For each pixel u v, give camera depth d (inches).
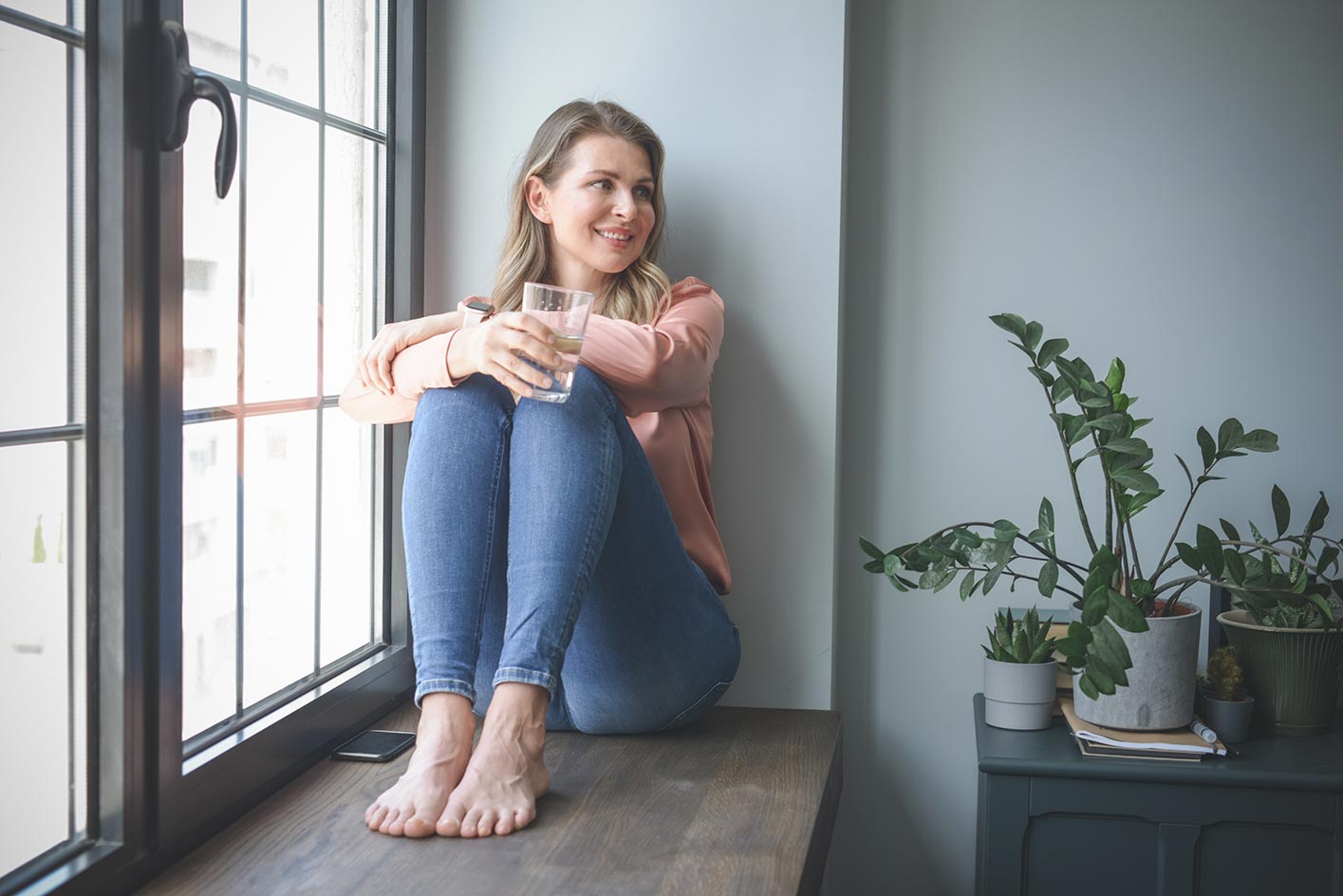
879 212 87.4
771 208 80.1
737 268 80.6
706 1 80.2
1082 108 85.2
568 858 50.8
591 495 56.7
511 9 82.0
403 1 79.3
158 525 50.5
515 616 56.0
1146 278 85.0
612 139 72.6
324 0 68.2
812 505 80.6
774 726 74.5
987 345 86.7
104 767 49.1
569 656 65.0
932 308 87.2
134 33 48.5
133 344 49.0
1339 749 70.1
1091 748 68.9
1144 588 69.8
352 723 70.2
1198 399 84.9
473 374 59.8
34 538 45.6
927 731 88.6
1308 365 83.9
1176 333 85.0
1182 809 67.4
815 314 80.0
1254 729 74.3
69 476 47.5
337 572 72.2
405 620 79.0
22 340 44.7
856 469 88.5
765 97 79.9
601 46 81.2
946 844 88.7
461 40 82.4
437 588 56.7
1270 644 72.7
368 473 76.6
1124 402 71.5
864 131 87.3
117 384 48.5
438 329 63.5
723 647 67.1
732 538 81.4
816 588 80.7
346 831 54.6
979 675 87.9
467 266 82.8
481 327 56.8
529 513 56.6
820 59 79.3
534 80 81.9
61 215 46.7
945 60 86.3
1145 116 84.7
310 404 68.1
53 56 45.9
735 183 80.4
